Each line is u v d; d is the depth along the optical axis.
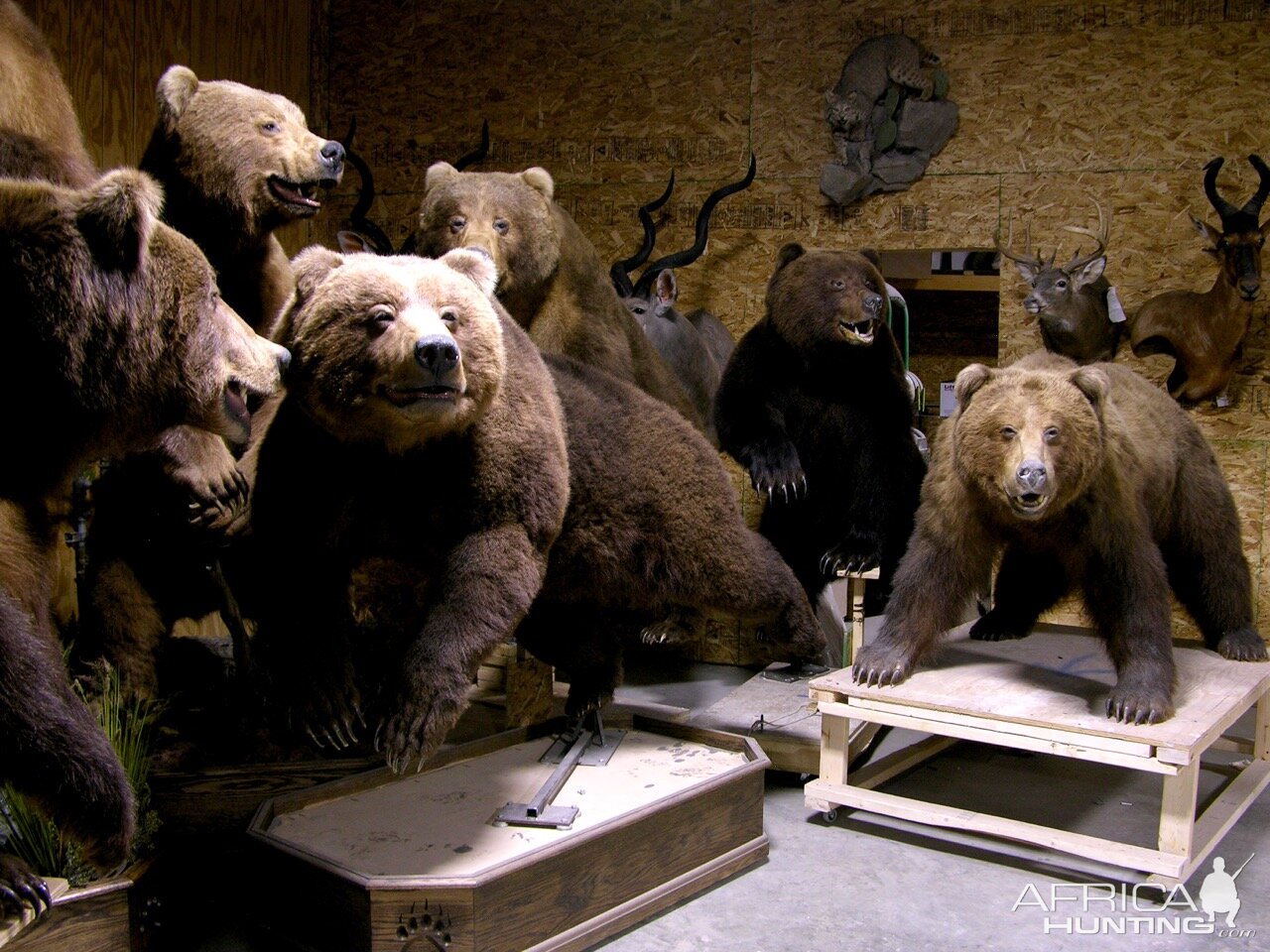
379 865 2.68
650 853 2.96
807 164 5.84
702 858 3.14
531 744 3.55
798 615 3.58
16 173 2.90
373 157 6.49
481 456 2.62
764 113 5.88
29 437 2.24
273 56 6.01
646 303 5.42
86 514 3.50
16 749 2.05
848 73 5.63
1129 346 5.57
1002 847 3.44
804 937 2.91
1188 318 5.21
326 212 6.59
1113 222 5.50
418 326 2.34
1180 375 5.38
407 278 2.48
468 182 4.28
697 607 3.49
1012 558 4.20
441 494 2.65
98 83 4.82
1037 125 5.55
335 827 2.90
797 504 4.73
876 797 3.47
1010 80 5.57
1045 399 3.26
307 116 6.40
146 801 2.84
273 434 2.70
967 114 5.63
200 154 3.38
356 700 2.73
